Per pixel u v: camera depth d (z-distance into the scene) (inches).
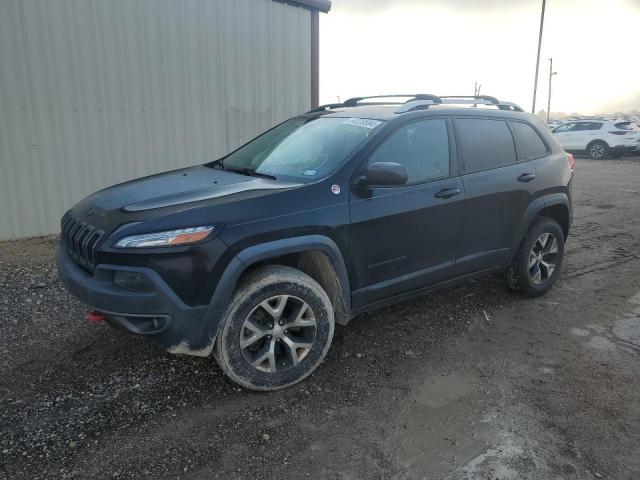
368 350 149.5
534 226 185.8
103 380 130.0
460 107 170.1
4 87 241.4
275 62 339.6
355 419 117.1
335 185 133.0
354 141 144.7
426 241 151.3
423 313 175.8
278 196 125.0
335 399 124.9
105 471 99.0
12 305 173.2
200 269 112.4
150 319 113.3
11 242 251.3
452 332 162.4
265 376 125.0
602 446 108.7
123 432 110.3
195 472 99.6
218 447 106.7
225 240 114.8
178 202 122.3
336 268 132.9
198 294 113.3
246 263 117.0
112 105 274.4
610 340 158.9
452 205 154.8
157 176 159.9
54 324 160.2
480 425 115.3
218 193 127.0
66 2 251.9
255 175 149.0
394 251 144.5
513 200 173.2
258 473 99.8
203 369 136.6
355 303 140.6
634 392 129.3
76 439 107.6
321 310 130.2
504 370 139.9
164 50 287.1
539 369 140.6
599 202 418.3
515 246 179.2
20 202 254.7
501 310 180.4
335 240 130.9
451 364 142.6
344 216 131.9
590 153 852.0
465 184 159.2
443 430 113.6
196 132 309.1
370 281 142.0
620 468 102.0
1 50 238.2
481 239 167.3
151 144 292.4
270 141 173.8
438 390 129.5
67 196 268.5
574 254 256.5
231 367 120.6
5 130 244.8
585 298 193.9
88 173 273.0
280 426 114.0
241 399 123.8
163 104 292.4
